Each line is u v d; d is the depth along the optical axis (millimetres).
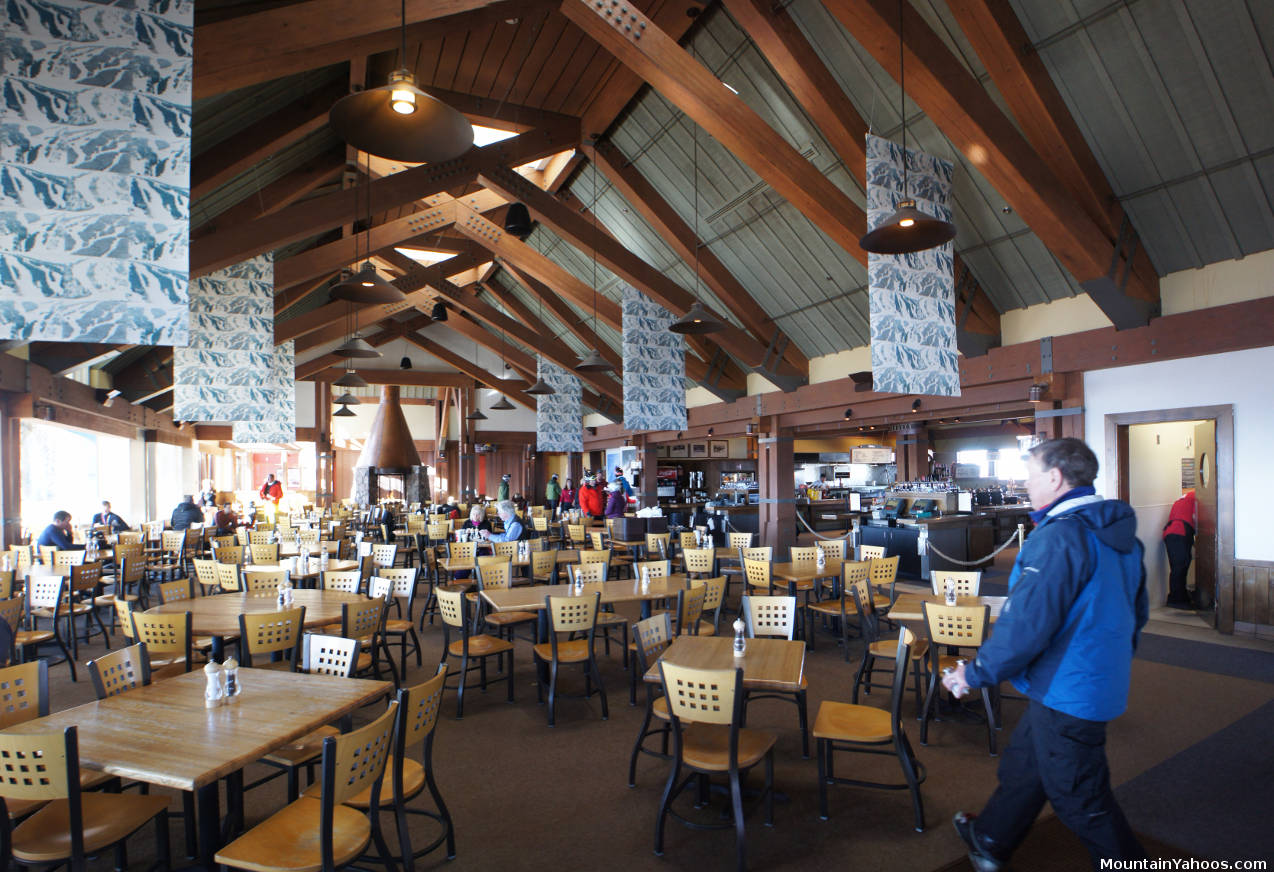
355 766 2379
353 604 4684
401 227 12227
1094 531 2350
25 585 6785
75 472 14328
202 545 11906
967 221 8172
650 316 11445
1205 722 4711
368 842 2512
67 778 2273
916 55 5691
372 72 8641
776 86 7957
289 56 5363
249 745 2459
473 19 5930
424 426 26312
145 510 16266
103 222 3430
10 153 3330
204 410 8875
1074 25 5906
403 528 15922
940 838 3275
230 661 2975
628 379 11203
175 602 5320
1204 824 3348
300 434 23500
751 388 14164
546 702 5359
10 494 9875
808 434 14641
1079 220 6688
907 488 12633
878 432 21031
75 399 11531
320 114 8398
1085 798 2258
